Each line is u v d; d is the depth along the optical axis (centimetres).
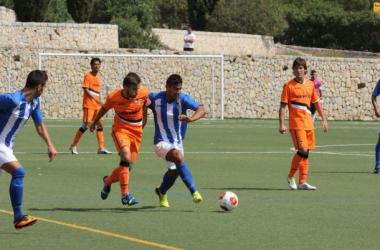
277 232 1619
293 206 2006
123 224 1700
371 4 15000
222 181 2559
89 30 8006
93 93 3509
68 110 7000
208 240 1523
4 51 6875
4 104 1582
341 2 15300
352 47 12875
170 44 9669
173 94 1892
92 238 1534
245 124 6406
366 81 8038
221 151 3812
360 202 2097
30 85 1616
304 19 13100
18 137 4594
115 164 3081
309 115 2366
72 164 3066
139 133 1942
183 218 1789
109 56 7088
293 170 2364
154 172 2814
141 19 9894
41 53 6688
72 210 1892
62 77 6981
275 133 5278
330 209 1961
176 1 12950
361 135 5312
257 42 10156
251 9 10938
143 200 2084
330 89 7894
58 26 7806
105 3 9988
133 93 1903
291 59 7744
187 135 4994
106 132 5153
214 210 1919
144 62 7250
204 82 7444
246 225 1703
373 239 1551
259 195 2222
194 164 3150
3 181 2447
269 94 7694
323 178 2700
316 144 4441
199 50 9388
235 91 7581
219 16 10888
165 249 1430
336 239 1548
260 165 3134
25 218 1562
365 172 2917
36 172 2759
